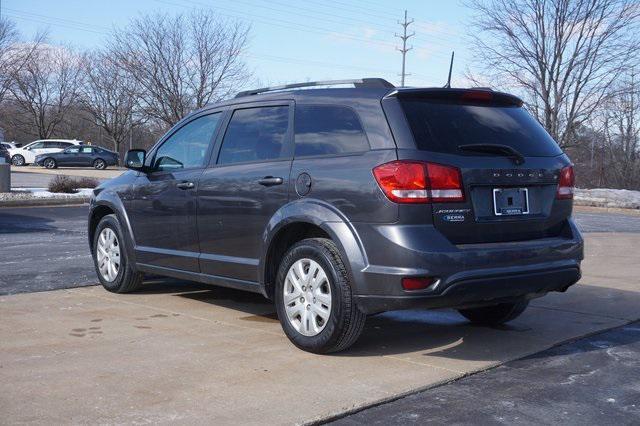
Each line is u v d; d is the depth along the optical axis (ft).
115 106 164.14
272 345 17.26
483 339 18.62
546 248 16.56
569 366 16.34
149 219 21.81
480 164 15.83
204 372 15.02
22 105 181.88
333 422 12.64
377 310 15.37
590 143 103.09
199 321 19.67
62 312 20.44
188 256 20.29
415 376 15.14
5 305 21.25
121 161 173.58
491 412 13.25
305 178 16.80
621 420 12.97
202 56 108.17
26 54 168.14
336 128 16.87
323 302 16.14
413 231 14.90
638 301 24.08
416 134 15.58
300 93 18.24
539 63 87.61
